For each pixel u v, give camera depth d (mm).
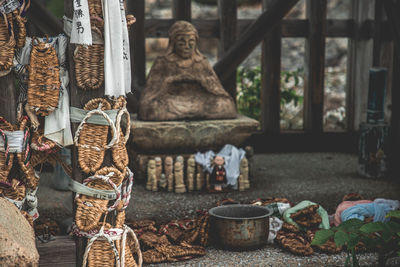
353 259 3586
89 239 3240
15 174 3381
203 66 6410
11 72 3229
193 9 12195
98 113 3184
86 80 3188
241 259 3934
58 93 3176
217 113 6281
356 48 8031
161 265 3832
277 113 7996
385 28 7379
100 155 3221
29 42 3223
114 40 3109
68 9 3174
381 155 6473
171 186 5938
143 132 5918
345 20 8000
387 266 4031
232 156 5953
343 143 8180
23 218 3137
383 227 3504
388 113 7375
